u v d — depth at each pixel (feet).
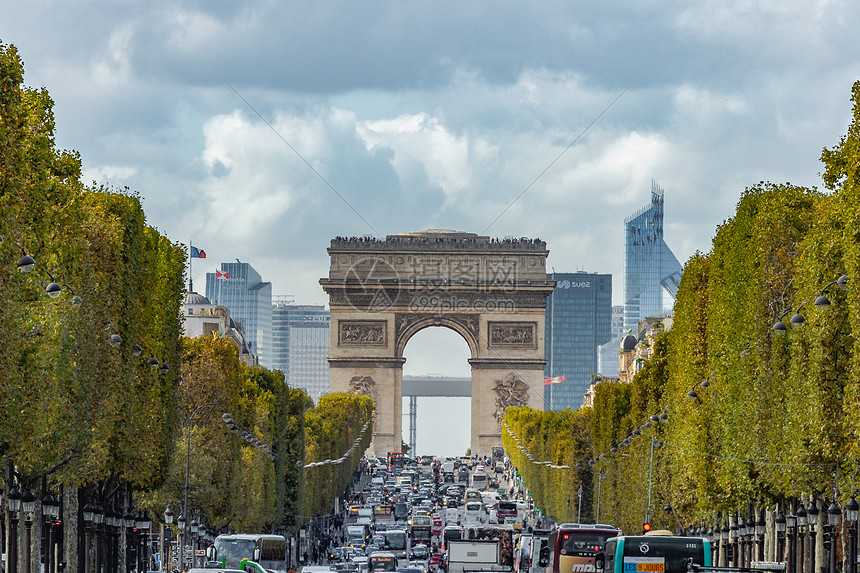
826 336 613.52
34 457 579.48
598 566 512.22
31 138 556.92
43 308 594.24
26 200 543.80
